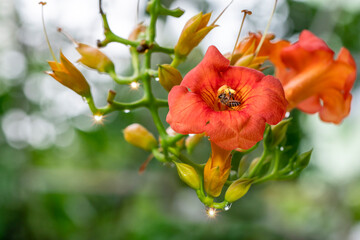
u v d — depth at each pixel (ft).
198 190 7.80
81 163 34.68
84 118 29.32
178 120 6.86
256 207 33.47
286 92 9.71
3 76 25.21
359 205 27.30
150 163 31.71
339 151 21.43
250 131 6.77
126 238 26.32
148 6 9.07
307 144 21.93
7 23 24.73
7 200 22.94
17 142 25.07
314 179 25.40
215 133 6.76
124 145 34.24
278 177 9.06
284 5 26.86
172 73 7.97
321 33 21.50
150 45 8.80
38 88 26.37
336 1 21.22
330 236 27.94
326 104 10.22
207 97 7.75
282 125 8.75
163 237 24.81
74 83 8.47
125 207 29.99
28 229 23.99
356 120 21.08
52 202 26.73
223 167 7.61
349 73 9.52
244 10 8.31
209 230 25.17
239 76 7.59
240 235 25.36
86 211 27.99
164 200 32.42
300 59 9.93
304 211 35.24
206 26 8.71
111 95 8.68
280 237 26.73
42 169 28.55
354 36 22.79
